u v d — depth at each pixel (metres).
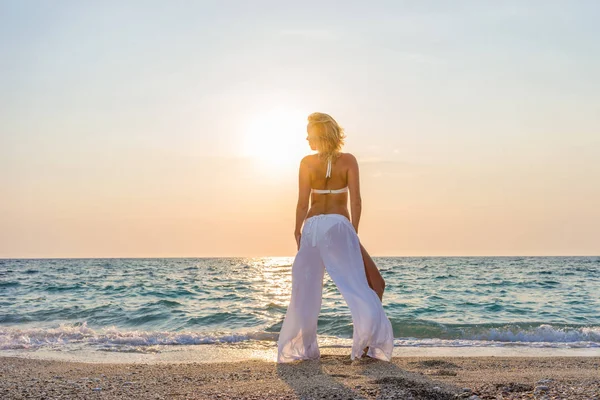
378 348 4.91
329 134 4.92
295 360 5.20
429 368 4.84
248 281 27.88
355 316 4.77
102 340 7.98
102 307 13.84
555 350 7.01
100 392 3.84
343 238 4.80
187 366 5.23
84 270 46.19
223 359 6.14
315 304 5.10
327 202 4.96
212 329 10.40
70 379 4.47
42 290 21.16
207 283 25.88
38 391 3.90
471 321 11.29
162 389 3.93
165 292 19.94
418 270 42.69
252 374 4.53
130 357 6.36
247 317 11.88
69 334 8.40
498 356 6.26
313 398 3.46
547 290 20.94
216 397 3.58
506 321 11.34
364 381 4.02
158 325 10.98
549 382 3.91
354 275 4.82
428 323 9.65
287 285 24.30
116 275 36.03
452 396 3.47
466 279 28.83
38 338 8.11
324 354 5.59
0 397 3.71
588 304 15.34
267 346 7.43
